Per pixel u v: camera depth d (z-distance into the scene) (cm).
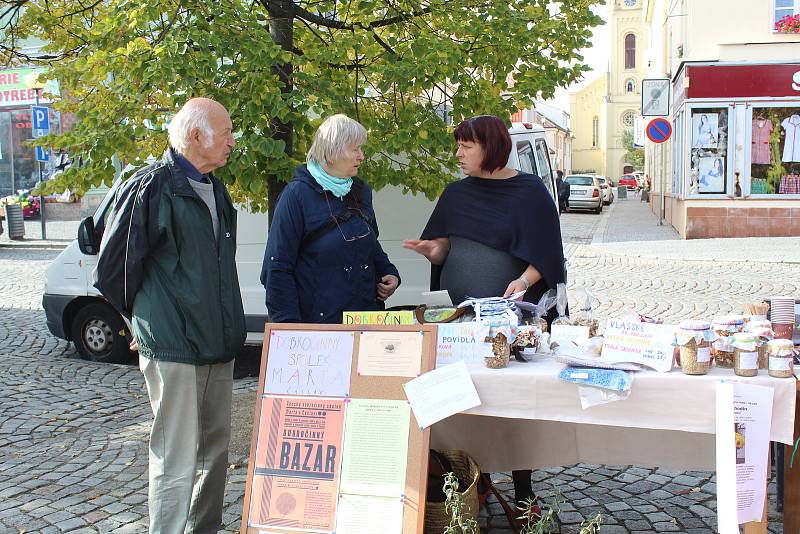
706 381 287
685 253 1522
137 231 330
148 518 418
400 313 336
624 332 308
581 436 363
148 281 339
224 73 470
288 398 321
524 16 542
